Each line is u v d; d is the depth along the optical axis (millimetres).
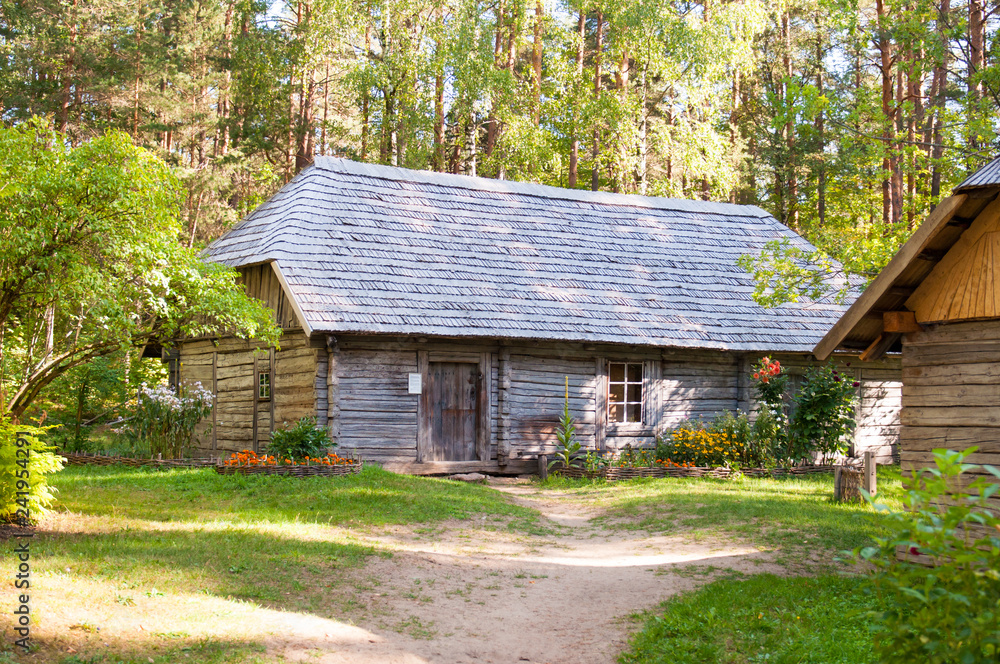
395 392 16344
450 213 19547
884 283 7660
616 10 29891
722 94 31062
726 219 22984
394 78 30016
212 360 19078
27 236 8656
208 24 35250
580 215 21250
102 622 5855
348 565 8250
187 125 32906
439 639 6523
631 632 6812
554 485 16000
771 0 32312
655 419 18531
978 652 3629
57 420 18234
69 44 28375
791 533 10102
